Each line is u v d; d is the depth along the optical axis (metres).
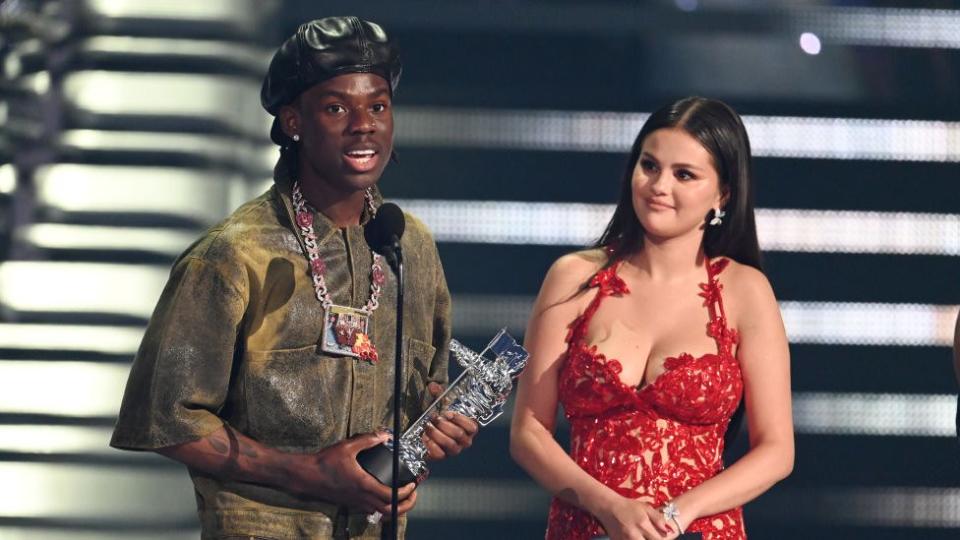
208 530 9.32
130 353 19.45
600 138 20.69
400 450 9.23
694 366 10.65
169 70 20.45
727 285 11.11
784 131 20.75
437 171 20.45
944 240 20.50
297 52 9.32
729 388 10.76
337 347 9.35
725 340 10.85
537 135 20.64
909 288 20.31
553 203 20.28
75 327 19.56
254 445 9.12
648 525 10.17
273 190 9.66
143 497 18.95
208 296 9.19
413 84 20.66
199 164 20.19
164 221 20.00
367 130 9.30
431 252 10.12
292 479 9.12
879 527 19.41
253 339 9.26
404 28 20.70
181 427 9.02
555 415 11.15
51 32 20.50
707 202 10.84
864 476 19.62
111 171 20.05
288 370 9.26
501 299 19.91
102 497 18.91
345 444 9.17
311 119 9.33
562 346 11.09
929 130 20.81
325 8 20.53
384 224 8.99
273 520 9.25
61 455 18.97
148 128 20.28
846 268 20.33
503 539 19.14
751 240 11.23
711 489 10.44
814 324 20.11
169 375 9.09
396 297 9.59
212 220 20.09
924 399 19.89
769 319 11.02
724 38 20.88
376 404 9.54
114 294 19.67
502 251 20.12
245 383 9.25
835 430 19.70
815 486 19.55
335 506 9.40
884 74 20.86
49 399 19.22
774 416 10.84
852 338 20.09
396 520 8.85
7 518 18.73
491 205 20.23
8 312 19.56
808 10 20.89
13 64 20.50
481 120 20.56
